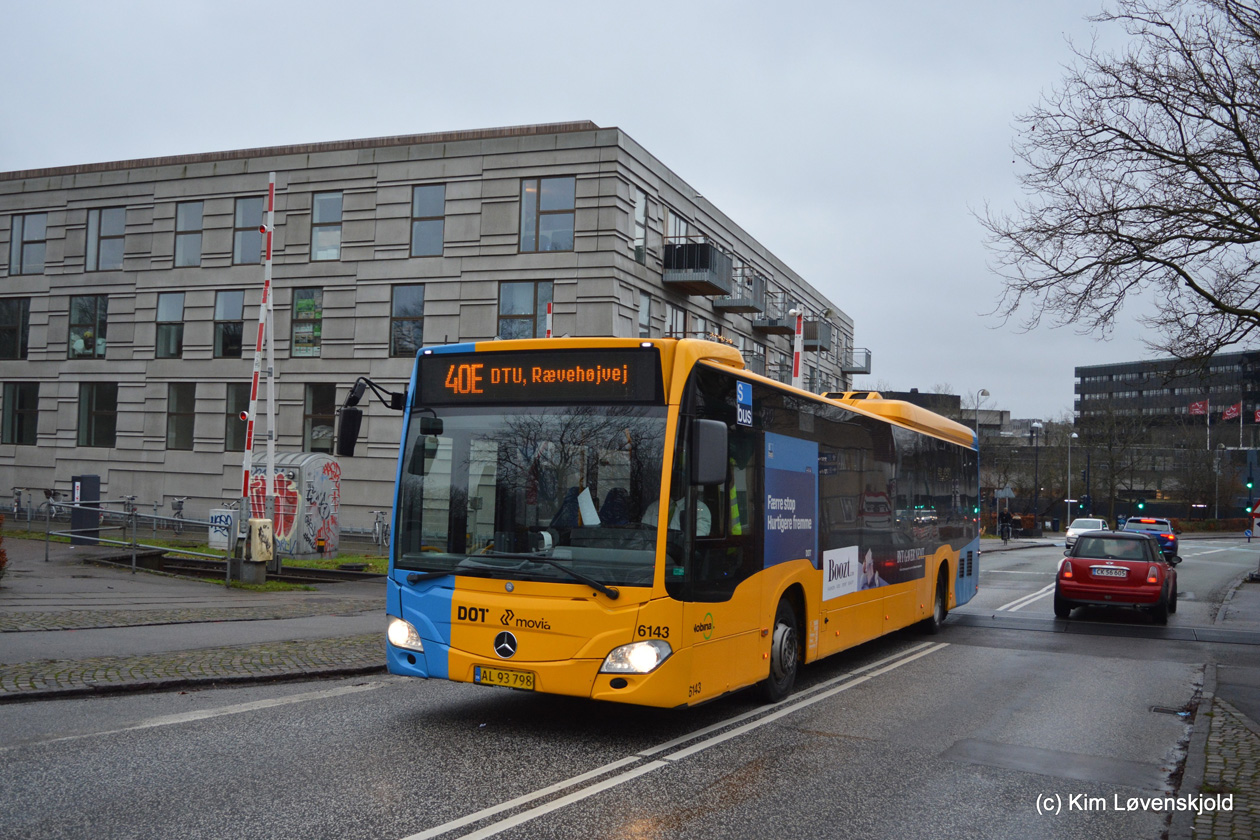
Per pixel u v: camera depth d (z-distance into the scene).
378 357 32.00
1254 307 13.88
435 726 7.41
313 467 24.61
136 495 35.09
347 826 4.98
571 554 6.90
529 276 30.27
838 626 10.17
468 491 7.32
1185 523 79.12
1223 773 6.64
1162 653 13.08
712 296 37.19
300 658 9.93
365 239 32.28
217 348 34.31
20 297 37.56
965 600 16.48
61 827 4.83
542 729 7.45
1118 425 75.12
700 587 7.12
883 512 11.84
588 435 7.09
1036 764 6.96
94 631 10.99
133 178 35.62
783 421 8.87
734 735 7.50
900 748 7.27
